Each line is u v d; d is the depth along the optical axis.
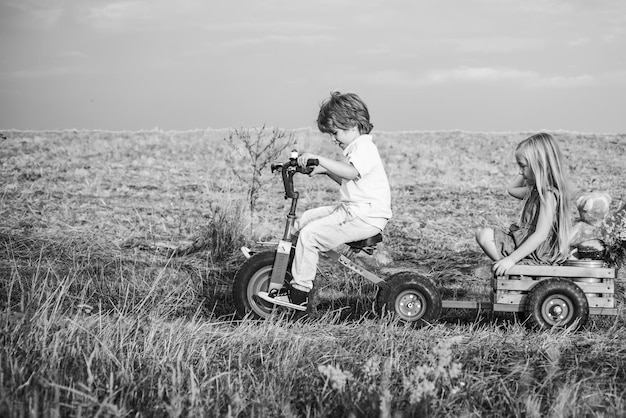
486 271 7.80
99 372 4.96
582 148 15.96
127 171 13.45
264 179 12.95
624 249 6.62
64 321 5.76
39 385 4.67
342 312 6.98
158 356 5.20
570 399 4.71
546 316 6.19
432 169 14.21
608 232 6.65
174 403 4.48
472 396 4.80
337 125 6.36
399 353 5.47
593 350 5.60
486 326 6.52
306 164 6.06
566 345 5.73
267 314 6.29
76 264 7.56
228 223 8.32
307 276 6.19
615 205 10.51
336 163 6.11
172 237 8.91
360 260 8.06
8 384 4.65
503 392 4.86
